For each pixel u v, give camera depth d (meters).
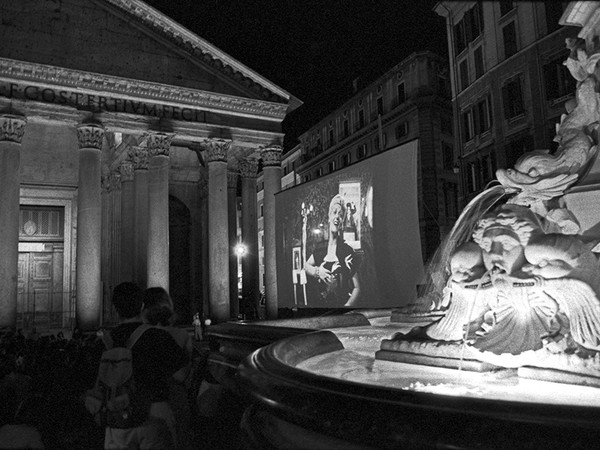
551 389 3.08
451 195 35.56
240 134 23.83
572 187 3.78
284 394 2.41
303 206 15.39
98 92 20.62
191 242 30.33
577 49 3.93
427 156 35.34
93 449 4.50
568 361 3.15
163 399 3.42
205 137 23.03
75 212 27.95
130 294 3.68
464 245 3.80
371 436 1.99
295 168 54.16
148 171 22.77
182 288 30.50
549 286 3.29
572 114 3.98
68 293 27.52
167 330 3.85
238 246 29.81
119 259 26.25
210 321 21.94
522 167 3.91
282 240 16.52
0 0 19.44
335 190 13.80
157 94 21.77
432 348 3.88
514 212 3.53
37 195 27.20
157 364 3.41
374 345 5.51
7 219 18.45
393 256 11.58
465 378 3.44
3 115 18.70
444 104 36.34
